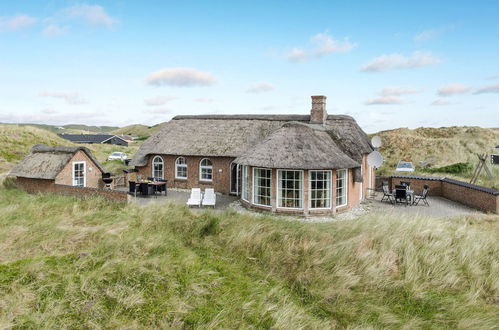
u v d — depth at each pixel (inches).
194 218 494.0
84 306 283.3
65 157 745.6
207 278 350.3
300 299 340.5
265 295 329.1
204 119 931.3
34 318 257.1
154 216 503.2
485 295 364.8
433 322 313.0
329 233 441.4
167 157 877.8
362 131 869.8
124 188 888.3
